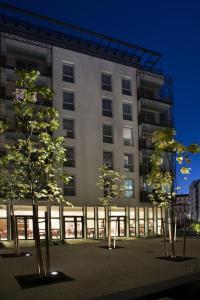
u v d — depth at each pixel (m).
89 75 38.81
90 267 15.66
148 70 44.91
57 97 36.09
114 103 40.12
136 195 39.59
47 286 11.58
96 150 37.53
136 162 40.50
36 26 38.78
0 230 31.50
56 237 33.62
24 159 13.06
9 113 32.97
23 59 37.00
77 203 35.22
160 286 11.04
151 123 41.84
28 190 13.56
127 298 9.84
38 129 13.51
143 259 18.34
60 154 13.59
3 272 14.52
